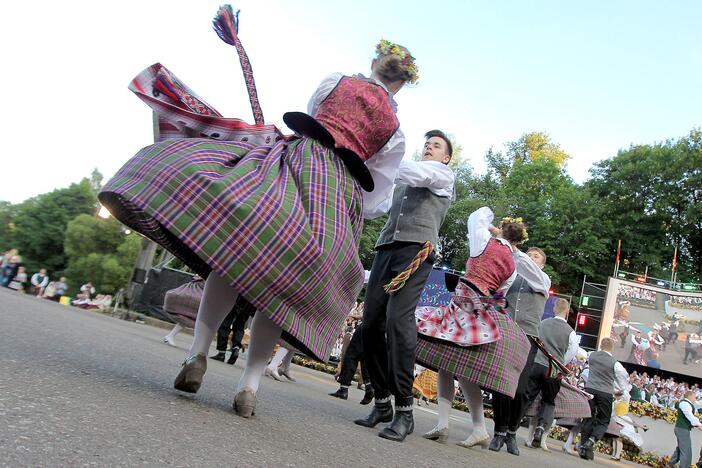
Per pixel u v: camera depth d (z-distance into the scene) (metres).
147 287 14.63
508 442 4.38
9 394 1.46
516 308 4.99
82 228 29.20
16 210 37.44
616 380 7.84
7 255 24.56
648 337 21.88
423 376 9.47
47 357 2.23
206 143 1.98
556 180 36.12
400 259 3.27
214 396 2.37
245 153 2.05
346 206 2.18
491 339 3.66
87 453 1.16
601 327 22.44
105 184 1.83
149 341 6.02
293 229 1.87
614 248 32.88
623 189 34.16
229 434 1.67
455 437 4.38
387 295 3.31
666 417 11.61
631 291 22.47
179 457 1.29
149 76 2.19
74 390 1.69
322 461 1.69
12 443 1.11
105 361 2.59
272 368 5.99
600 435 7.22
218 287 2.07
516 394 4.36
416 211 3.34
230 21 2.40
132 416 1.55
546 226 31.91
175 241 2.06
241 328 6.30
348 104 2.35
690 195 33.44
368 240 22.56
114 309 15.04
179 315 6.63
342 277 2.09
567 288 31.95
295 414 2.70
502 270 3.90
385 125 2.40
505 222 4.70
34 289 24.33
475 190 36.50
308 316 1.98
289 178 2.03
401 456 2.31
